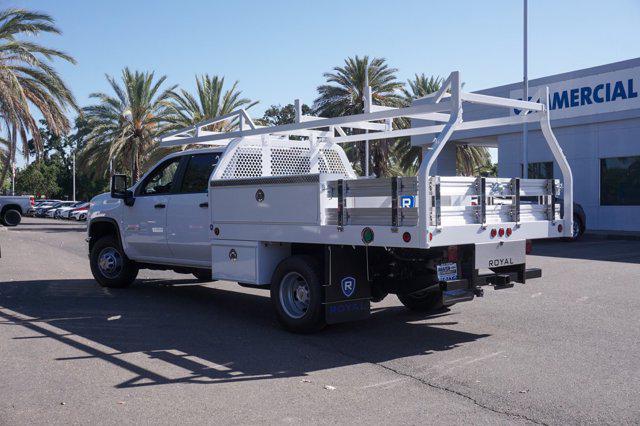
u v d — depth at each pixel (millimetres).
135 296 10062
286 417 4707
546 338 7145
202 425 4547
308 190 7117
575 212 20469
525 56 25859
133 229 10125
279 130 8141
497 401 5051
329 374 5805
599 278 11727
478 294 6824
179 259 9438
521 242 7238
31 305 9195
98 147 36000
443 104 6539
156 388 5387
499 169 29266
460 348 6730
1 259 16094
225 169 8766
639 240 21047
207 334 7371
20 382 5535
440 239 6219
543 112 7684
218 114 34781
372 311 8836
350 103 34438
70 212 52031
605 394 5211
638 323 7902
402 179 6246
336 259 7109
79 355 6422
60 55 25688
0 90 23906
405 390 5336
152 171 9961
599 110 25234
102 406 4938
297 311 7453
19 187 85500
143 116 36188
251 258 7891
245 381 5590
